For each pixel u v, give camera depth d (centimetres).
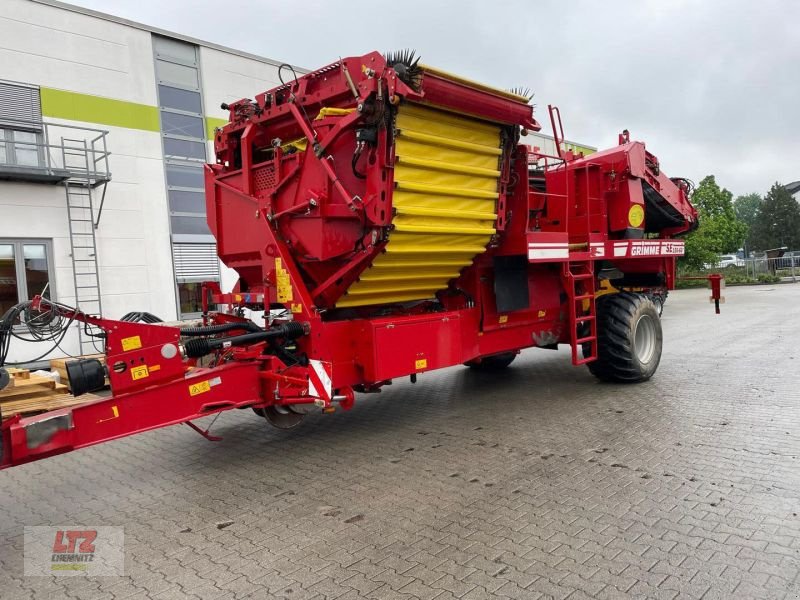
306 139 502
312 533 352
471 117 509
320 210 473
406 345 513
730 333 1186
